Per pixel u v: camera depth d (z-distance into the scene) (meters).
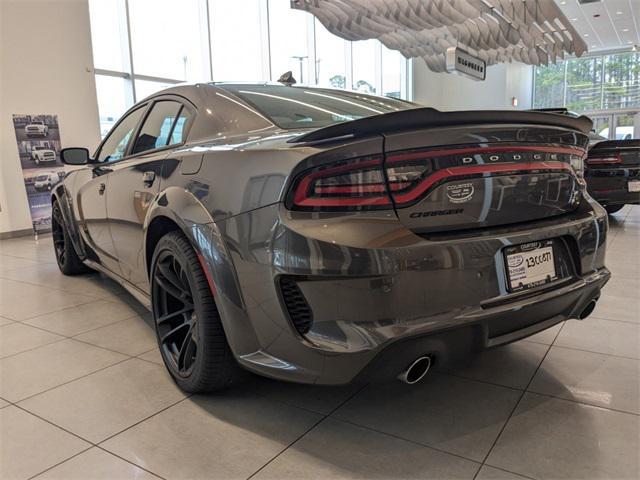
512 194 1.35
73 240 3.05
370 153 1.16
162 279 1.75
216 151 1.51
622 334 2.12
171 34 8.91
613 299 2.60
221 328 1.49
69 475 1.27
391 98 2.26
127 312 2.59
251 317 1.35
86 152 2.69
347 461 1.30
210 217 1.43
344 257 1.15
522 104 17.95
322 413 1.54
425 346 1.21
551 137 1.44
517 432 1.41
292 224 1.20
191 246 1.55
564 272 1.49
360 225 1.16
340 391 1.68
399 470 1.26
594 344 2.02
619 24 14.34
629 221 5.38
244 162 1.36
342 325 1.18
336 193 1.17
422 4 8.89
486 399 1.60
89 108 7.12
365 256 1.14
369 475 1.25
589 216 1.57
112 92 8.10
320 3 8.74
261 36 10.75
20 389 1.75
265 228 1.26
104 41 7.91
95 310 2.64
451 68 10.33
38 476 1.27
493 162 1.30
